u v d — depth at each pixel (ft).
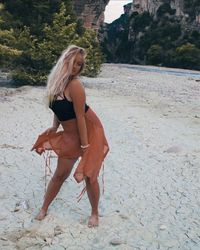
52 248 14.57
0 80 78.43
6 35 62.54
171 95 67.31
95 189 15.70
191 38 296.51
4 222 16.47
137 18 350.43
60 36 66.95
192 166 24.94
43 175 22.36
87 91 65.16
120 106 49.42
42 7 77.30
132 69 164.25
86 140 14.76
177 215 17.72
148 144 30.48
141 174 23.24
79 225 16.26
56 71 14.43
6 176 22.00
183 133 35.12
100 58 100.12
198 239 15.61
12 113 41.88
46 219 16.61
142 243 15.15
